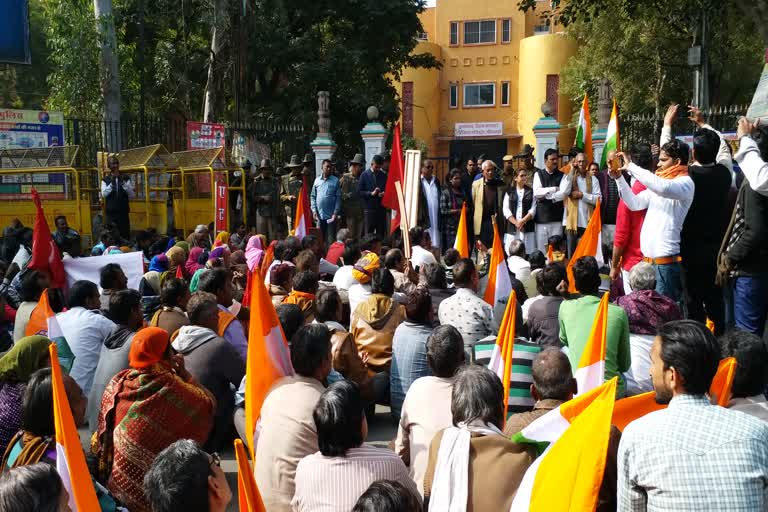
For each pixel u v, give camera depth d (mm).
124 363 4922
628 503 2549
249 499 2697
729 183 5945
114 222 13680
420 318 5715
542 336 5594
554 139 15914
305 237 8680
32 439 3395
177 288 5734
